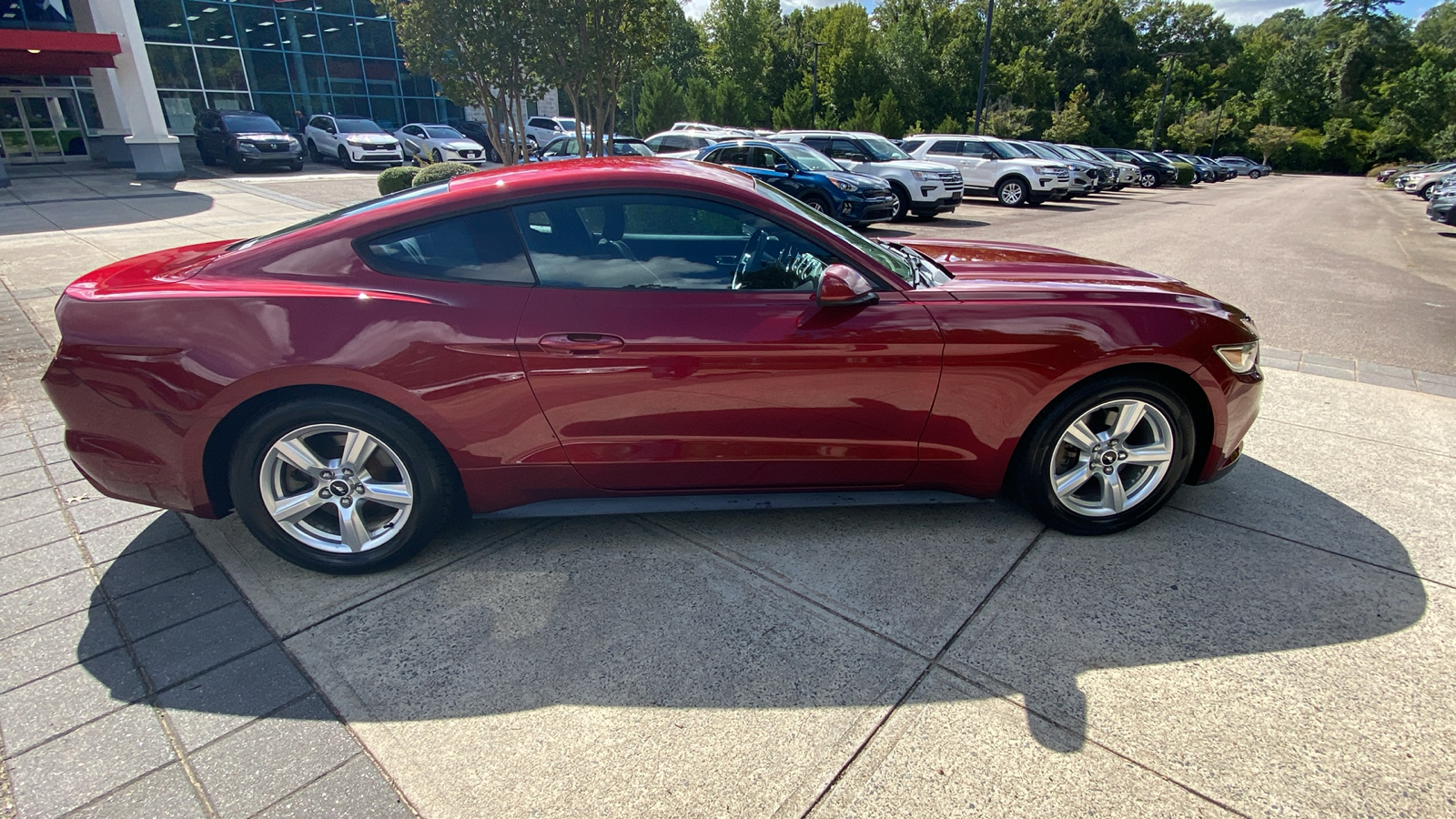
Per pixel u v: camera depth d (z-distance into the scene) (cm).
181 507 262
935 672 221
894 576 269
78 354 245
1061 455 288
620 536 297
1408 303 796
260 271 252
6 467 356
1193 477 301
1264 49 8894
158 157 1858
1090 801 178
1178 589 261
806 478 281
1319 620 245
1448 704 208
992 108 5203
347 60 2775
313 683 218
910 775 185
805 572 271
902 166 1538
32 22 1941
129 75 1794
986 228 1470
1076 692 213
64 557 283
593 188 262
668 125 3422
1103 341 266
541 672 222
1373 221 1903
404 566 278
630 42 1270
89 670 223
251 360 240
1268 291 862
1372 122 7525
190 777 186
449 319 247
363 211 263
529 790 182
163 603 255
